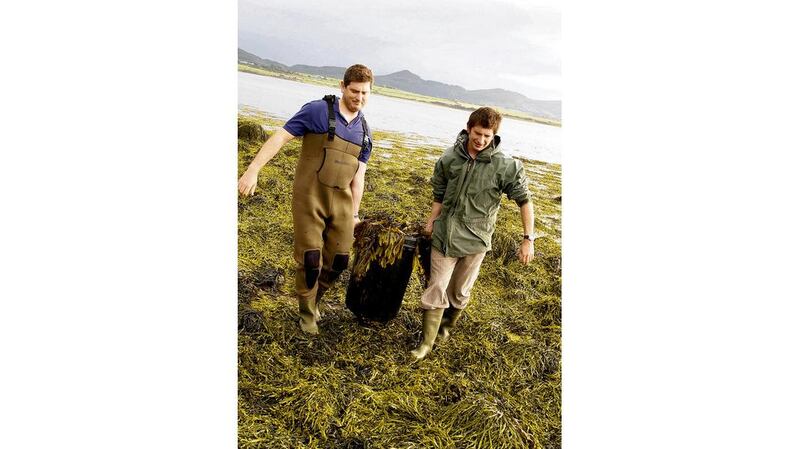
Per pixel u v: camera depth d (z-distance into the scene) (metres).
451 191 3.50
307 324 3.61
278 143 3.26
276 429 3.31
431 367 3.66
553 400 3.73
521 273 4.17
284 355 3.52
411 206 4.02
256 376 3.46
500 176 3.44
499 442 3.40
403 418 3.43
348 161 3.36
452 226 3.49
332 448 3.29
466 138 3.46
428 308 3.63
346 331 3.71
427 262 3.62
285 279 3.86
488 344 3.83
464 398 3.53
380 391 3.51
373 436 3.33
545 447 3.60
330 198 3.38
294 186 3.41
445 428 3.41
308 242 3.41
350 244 3.53
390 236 3.53
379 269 3.55
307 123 3.29
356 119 3.37
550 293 4.12
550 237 4.26
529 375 3.78
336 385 3.47
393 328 3.79
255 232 3.92
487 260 4.20
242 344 3.52
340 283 4.00
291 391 3.42
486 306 4.03
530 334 3.94
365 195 3.97
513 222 4.30
